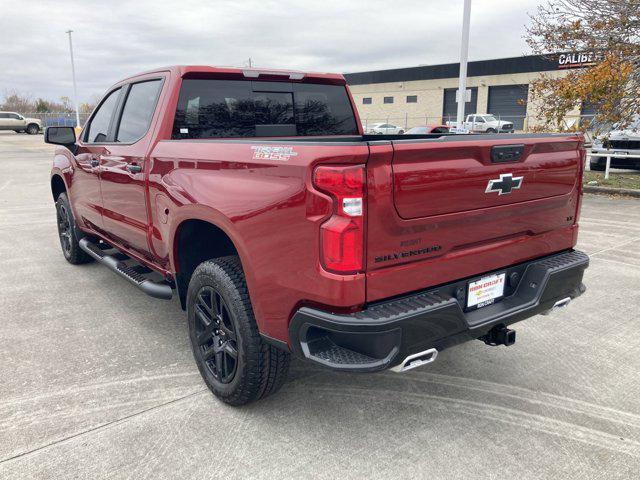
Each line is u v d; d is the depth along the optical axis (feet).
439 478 8.23
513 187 9.18
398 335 7.66
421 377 11.46
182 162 10.55
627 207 31.48
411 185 7.76
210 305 10.30
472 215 8.66
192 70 12.09
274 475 8.30
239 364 9.38
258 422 9.73
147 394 10.71
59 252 22.15
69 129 16.85
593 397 10.60
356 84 178.29
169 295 12.04
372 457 8.73
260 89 13.33
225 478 8.24
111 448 8.95
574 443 9.11
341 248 7.38
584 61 43.80
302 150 7.73
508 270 9.77
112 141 14.48
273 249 8.25
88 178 15.74
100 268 19.61
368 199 7.38
